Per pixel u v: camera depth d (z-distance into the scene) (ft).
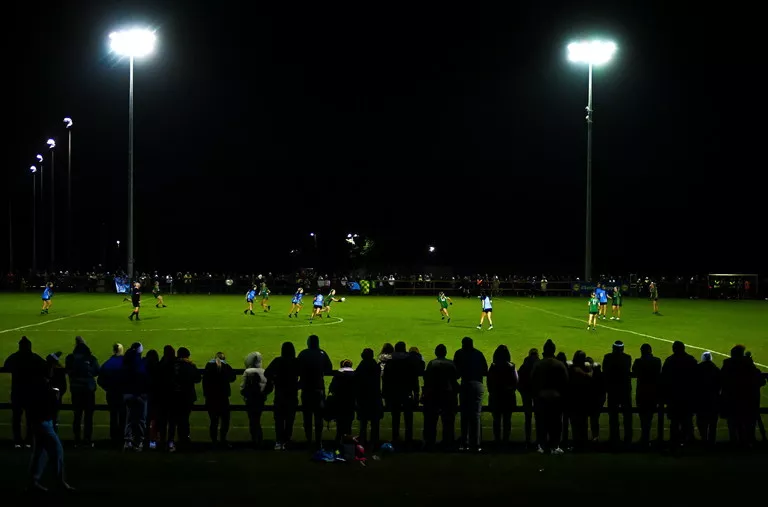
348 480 34.60
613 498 31.50
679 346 43.09
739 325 118.73
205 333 101.60
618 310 128.47
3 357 79.36
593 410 43.91
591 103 191.83
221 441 43.91
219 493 31.83
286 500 30.78
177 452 41.39
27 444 41.75
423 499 31.14
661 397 42.86
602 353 84.74
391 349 47.78
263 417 52.90
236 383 65.05
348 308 156.56
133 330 104.73
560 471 36.83
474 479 35.01
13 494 31.45
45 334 99.25
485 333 104.27
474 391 42.91
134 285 119.44
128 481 34.06
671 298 208.85
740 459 40.22
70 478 34.58
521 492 32.42
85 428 43.57
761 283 216.74
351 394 42.32
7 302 163.02
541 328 112.16
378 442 43.37
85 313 134.10
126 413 42.57
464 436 43.32
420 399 45.09
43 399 32.09
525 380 44.78
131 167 184.65
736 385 43.52
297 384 42.83
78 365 43.29
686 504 30.58
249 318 127.03
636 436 48.80
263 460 39.19
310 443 43.14
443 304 124.57
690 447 43.80
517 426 51.60
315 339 43.37
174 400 41.68
